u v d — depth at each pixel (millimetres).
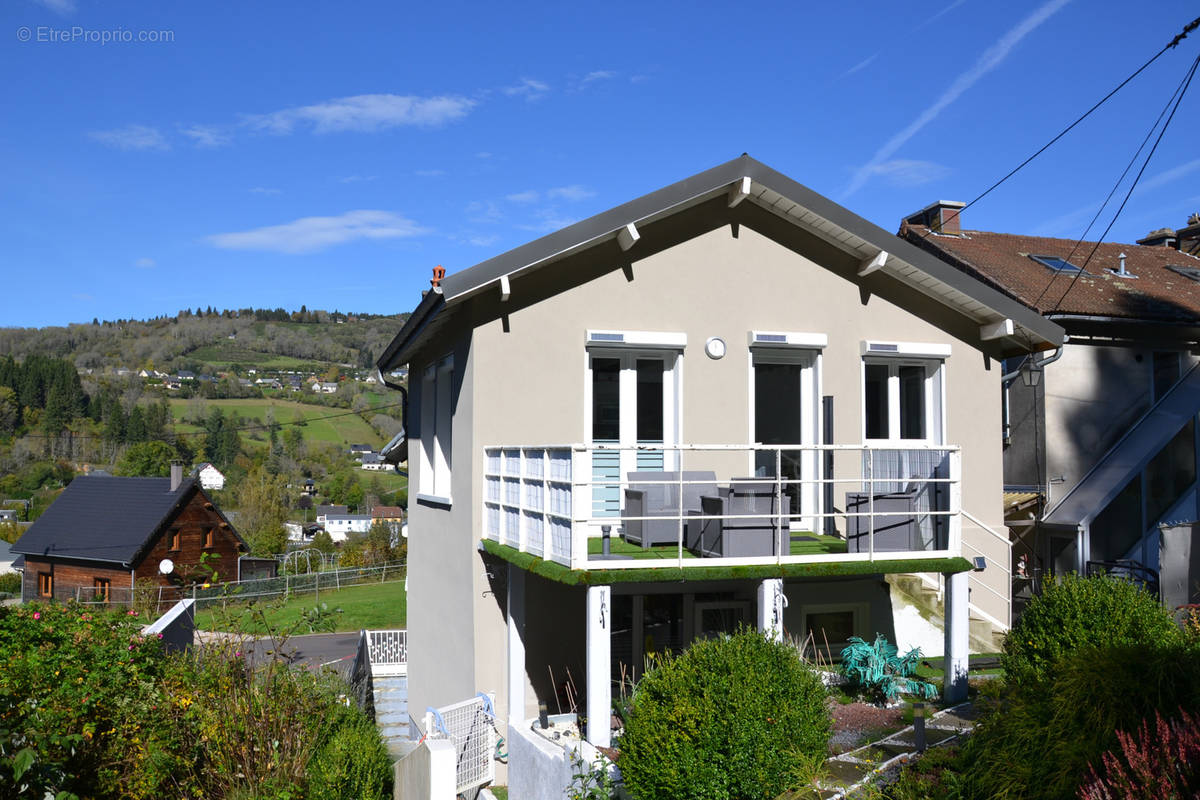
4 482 98500
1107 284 18484
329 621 11414
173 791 8750
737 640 7406
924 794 6199
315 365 181250
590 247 11930
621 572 9156
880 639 10805
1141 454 16859
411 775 9172
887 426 13266
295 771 8906
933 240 20078
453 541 12875
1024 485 17297
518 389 11633
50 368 118000
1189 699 5172
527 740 9469
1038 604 8742
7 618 9055
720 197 12461
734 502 9977
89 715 8164
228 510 91500
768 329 12531
